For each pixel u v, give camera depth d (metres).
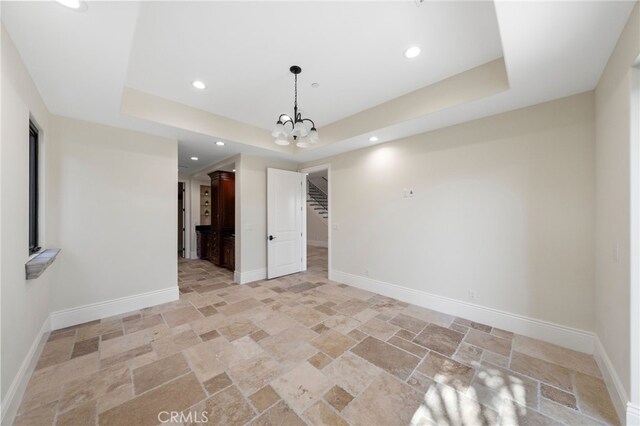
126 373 1.94
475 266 2.85
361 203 4.06
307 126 3.85
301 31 1.87
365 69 2.37
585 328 2.22
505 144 2.63
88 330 2.64
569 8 1.34
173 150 3.52
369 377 1.90
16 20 1.41
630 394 1.45
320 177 10.81
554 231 2.37
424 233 3.29
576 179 2.26
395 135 3.39
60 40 1.59
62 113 2.67
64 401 1.65
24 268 1.87
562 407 1.61
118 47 1.67
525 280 2.53
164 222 3.45
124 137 3.12
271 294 3.81
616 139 1.68
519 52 1.69
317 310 3.19
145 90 2.76
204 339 2.46
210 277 4.80
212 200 6.00
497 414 1.56
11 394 1.62
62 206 2.72
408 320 2.89
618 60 1.59
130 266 3.18
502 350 2.26
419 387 1.80
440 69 2.38
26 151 1.90
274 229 4.73
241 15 1.70
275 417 1.53
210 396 1.70
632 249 1.46
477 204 2.83
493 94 2.25
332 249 4.55
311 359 2.13
